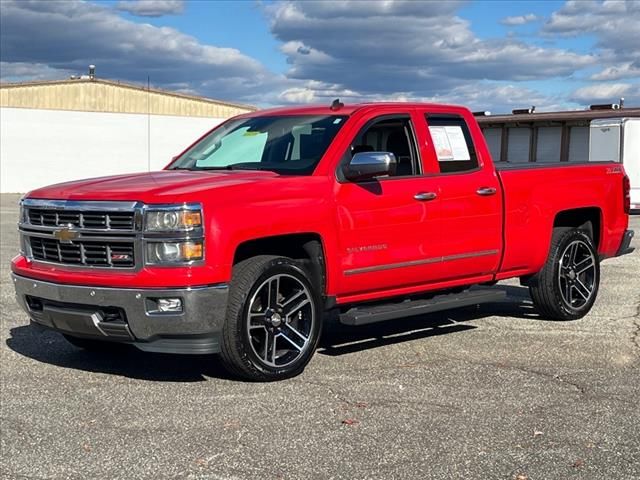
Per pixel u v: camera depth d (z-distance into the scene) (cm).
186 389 568
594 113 3322
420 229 664
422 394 554
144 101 4941
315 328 607
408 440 465
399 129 679
